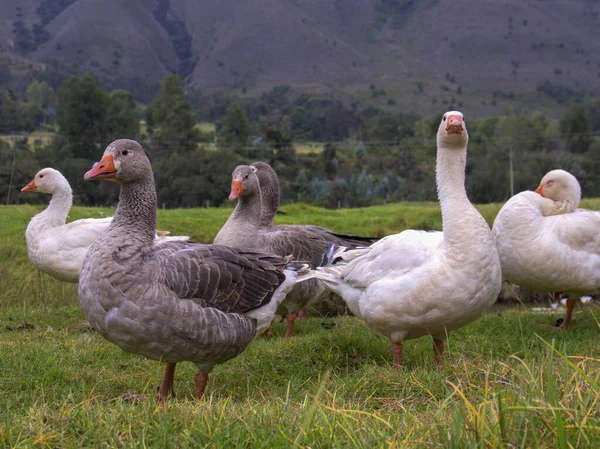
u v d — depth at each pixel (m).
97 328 4.99
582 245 7.58
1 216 15.70
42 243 9.14
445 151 5.89
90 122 44.06
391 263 5.97
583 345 6.73
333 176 53.25
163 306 4.79
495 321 8.19
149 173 5.33
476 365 5.18
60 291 10.66
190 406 4.11
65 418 3.92
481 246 5.65
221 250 5.36
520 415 3.23
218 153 38.00
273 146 52.84
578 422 3.06
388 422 3.61
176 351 4.98
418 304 5.71
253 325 5.47
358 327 7.92
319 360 6.47
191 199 35.28
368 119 104.38
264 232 8.86
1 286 10.17
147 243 5.13
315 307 10.76
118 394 5.39
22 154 31.09
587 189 52.12
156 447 3.42
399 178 48.62
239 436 3.47
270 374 6.06
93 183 33.12
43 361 6.14
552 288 7.81
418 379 5.00
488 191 50.78
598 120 92.44
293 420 3.67
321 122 90.75
